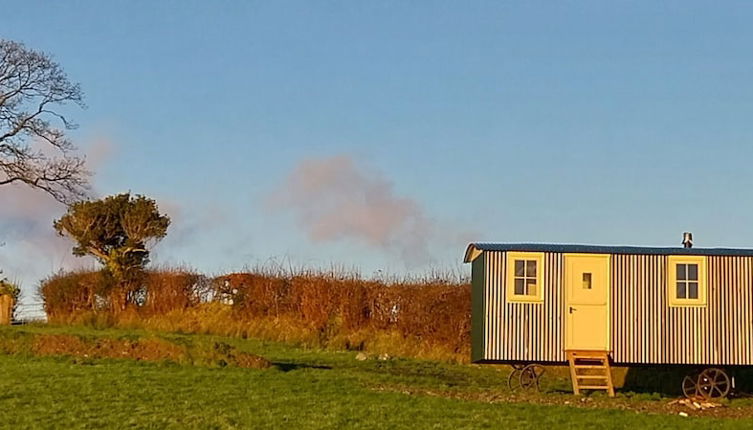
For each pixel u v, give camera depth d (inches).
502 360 1189.1
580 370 1316.4
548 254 1202.6
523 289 1196.5
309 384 1188.5
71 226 2336.4
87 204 2347.4
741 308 1201.4
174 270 2116.1
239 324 1958.7
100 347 1380.4
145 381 1161.4
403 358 1712.6
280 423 943.0
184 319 2006.6
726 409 1106.1
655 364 1192.2
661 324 1195.9
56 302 2153.1
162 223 2378.2
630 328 1194.0
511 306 1193.4
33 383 1130.0
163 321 2001.7
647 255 1206.9
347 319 1916.8
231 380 1194.6
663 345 1193.4
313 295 1955.0
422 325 1844.2
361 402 1061.1
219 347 1378.0
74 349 1376.7
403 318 1865.2
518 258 1202.0
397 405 1047.0
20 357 1343.5
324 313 1937.7
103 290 2127.2
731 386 1220.5
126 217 2338.8
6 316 2167.8
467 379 1419.8
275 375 1259.2
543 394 1181.1
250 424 936.9
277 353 1697.8
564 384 1382.9
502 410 1035.3
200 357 1336.1
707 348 1193.4
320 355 1688.0
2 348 1370.6
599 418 1005.8
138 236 2330.2
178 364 1317.7
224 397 1072.2
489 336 1187.3
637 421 997.2
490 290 1194.0
